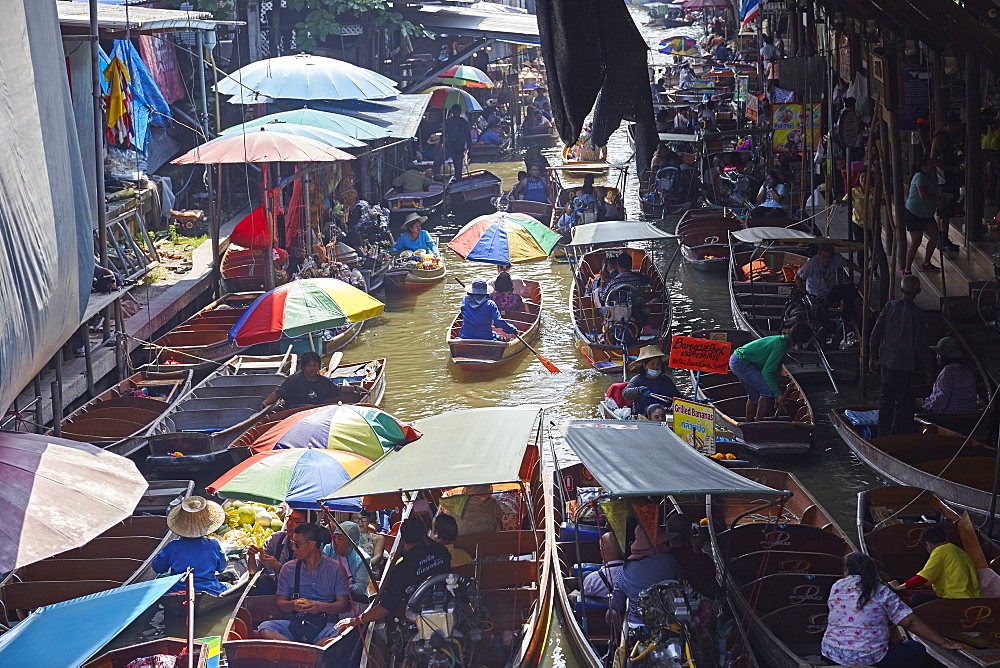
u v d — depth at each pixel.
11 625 9.40
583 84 10.65
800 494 11.16
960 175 18.53
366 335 18.83
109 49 20.50
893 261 15.41
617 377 16.48
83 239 8.17
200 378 16.27
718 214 23.94
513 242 18.98
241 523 11.70
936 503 10.77
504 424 9.59
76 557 10.56
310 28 27.47
